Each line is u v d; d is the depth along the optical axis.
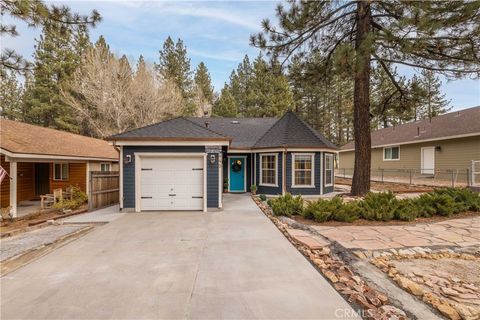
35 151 9.84
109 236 5.98
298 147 12.80
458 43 8.39
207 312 2.92
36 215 9.38
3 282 3.71
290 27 10.02
